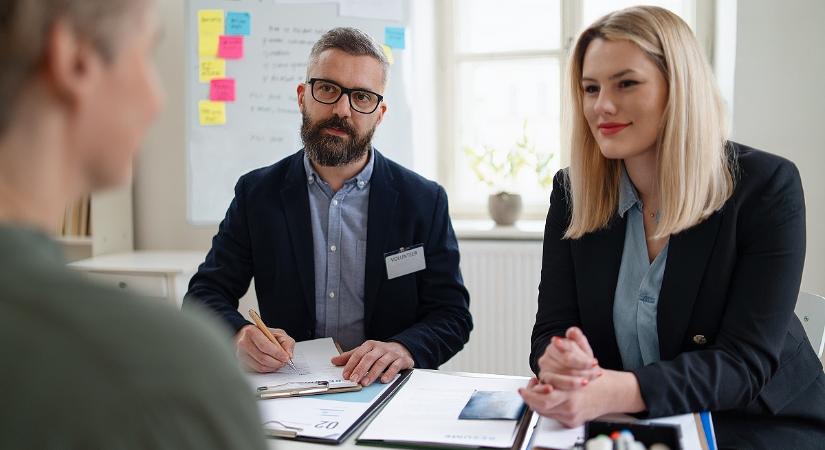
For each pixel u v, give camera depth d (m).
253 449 0.39
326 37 1.80
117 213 3.41
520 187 3.52
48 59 0.40
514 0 3.46
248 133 3.18
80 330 0.36
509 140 3.54
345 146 1.78
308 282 1.83
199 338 0.39
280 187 1.89
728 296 1.35
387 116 3.11
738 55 2.76
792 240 1.32
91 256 3.54
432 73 3.52
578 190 1.49
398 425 1.15
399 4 3.09
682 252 1.37
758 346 1.27
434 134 3.58
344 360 1.51
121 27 0.43
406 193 1.88
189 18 3.17
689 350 1.38
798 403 1.34
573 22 3.36
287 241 1.84
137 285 2.97
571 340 1.18
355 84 1.75
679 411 1.17
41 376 0.34
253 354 1.47
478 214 3.57
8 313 0.36
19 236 0.39
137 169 3.54
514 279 3.11
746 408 1.31
